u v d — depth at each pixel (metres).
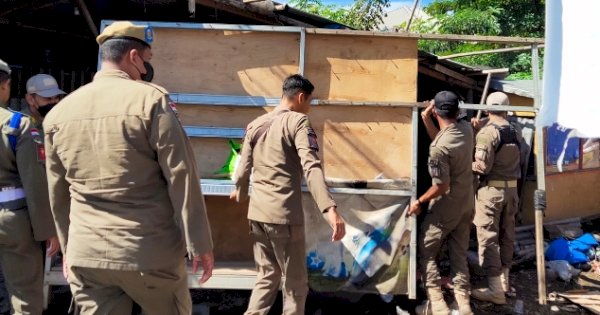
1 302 4.16
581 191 7.11
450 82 6.30
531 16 12.55
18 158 3.03
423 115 4.17
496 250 4.52
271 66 4.15
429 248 4.13
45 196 3.09
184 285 2.45
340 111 4.14
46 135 2.32
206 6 5.02
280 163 3.34
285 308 3.45
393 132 4.13
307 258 4.11
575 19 3.18
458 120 4.07
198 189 2.27
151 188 2.25
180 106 4.19
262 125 3.45
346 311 4.31
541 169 4.29
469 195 4.05
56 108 2.33
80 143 2.22
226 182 4.01
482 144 4.44
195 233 2.22
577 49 3.17
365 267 4.10
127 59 2.35
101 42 2.40
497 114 4.61
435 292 4.09
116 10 5.48
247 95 4.16
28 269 3.17
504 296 4.53
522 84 6.50
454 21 12.45
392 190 4.09
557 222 6.55
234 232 4.36
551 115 3.24
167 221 2.29
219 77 4.17
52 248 3.19
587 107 3.14
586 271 5.52
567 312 4.46
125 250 2.19
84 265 2.22
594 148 7.25
